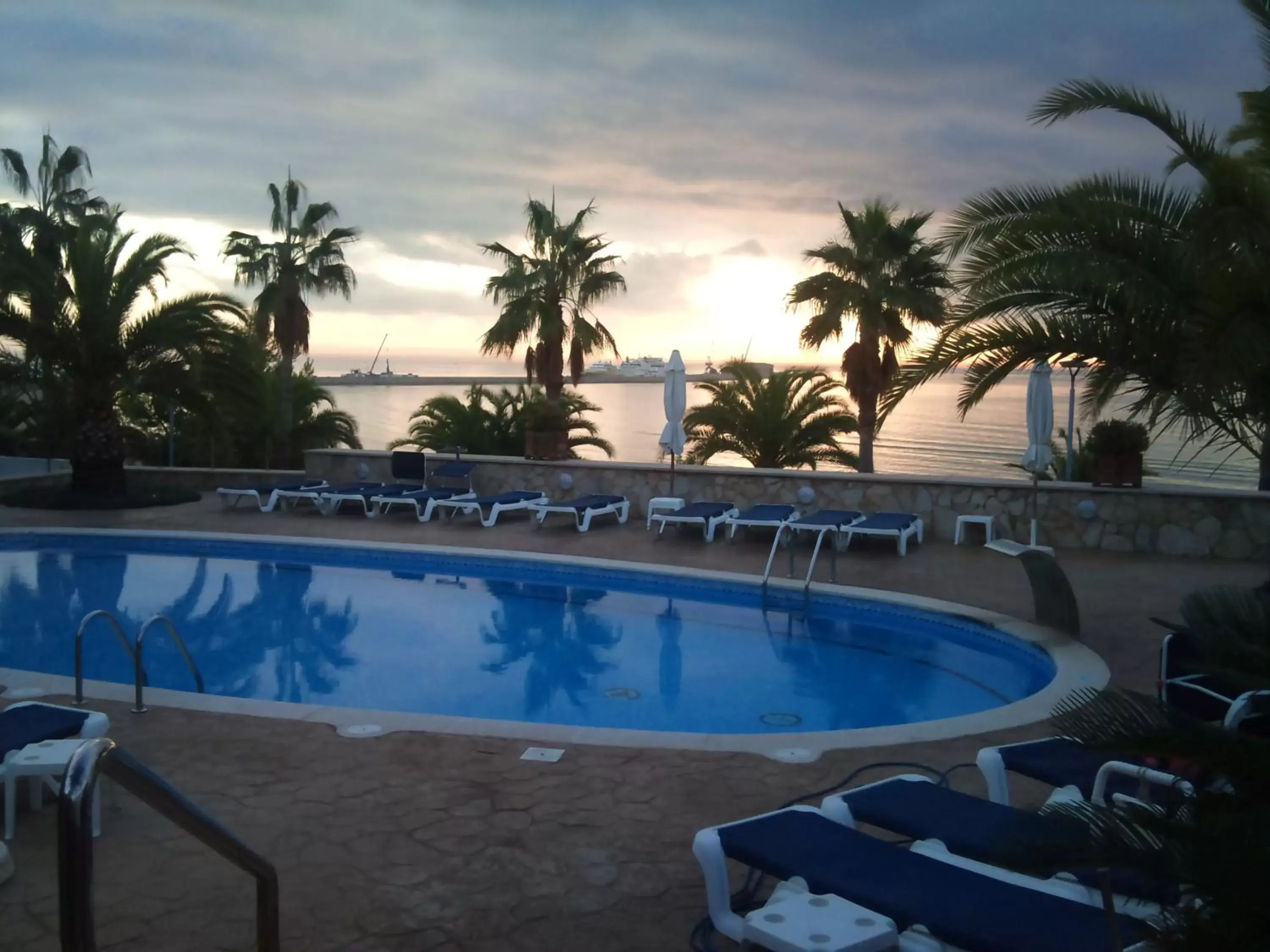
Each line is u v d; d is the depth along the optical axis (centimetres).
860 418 2403
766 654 966
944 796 395
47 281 1669
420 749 571
